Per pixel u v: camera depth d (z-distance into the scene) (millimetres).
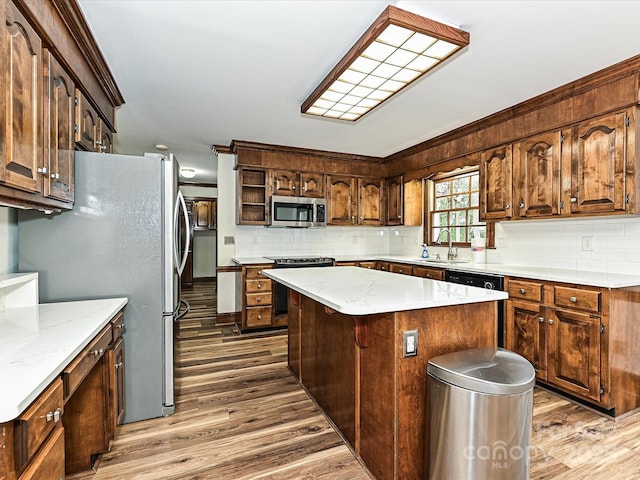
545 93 2699
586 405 2318
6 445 802
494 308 1765
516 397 1302
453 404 1357
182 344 3693
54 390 1028
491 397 1294
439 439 1414
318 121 3436
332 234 5211
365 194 5008
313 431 2061
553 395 2484
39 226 1910
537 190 2846
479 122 3367
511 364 1457
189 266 7781
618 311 2162
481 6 1664
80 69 1915
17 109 1237
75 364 1202
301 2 1671
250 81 2549
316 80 2525
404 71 2121
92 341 1415
